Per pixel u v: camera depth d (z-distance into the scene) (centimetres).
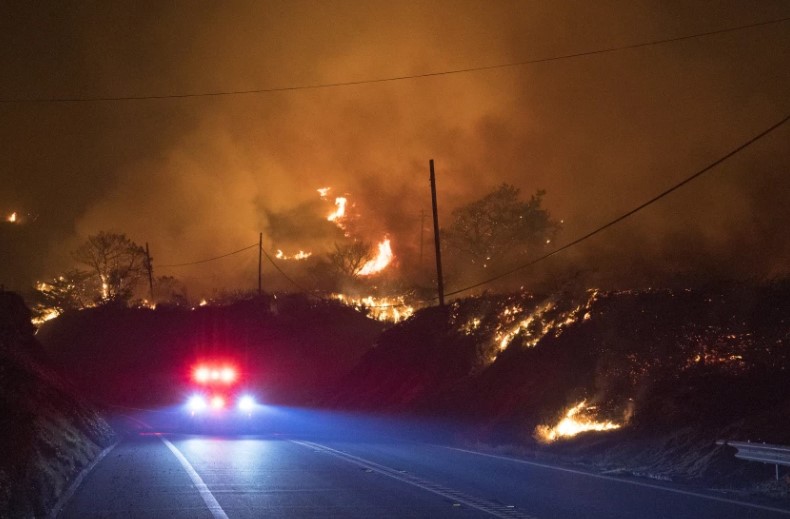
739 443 1648
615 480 1616
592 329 3014
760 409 2012
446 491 1431
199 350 7300
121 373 7238
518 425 2772
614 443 2205
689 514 1185
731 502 1312
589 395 2712
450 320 4300
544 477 1672
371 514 1176
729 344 2475
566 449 2333
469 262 6044
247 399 3503
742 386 2156
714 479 1673
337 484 1526
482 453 2273
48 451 1538
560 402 2781
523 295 3938
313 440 2781
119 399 6394
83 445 1964
